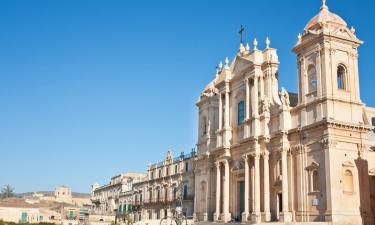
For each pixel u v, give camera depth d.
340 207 44.12
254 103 56.75
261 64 57.56
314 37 48.31
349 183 45.53
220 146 62.34
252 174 55.56
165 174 95.81
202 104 73.62
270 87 56.00
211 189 66.12
